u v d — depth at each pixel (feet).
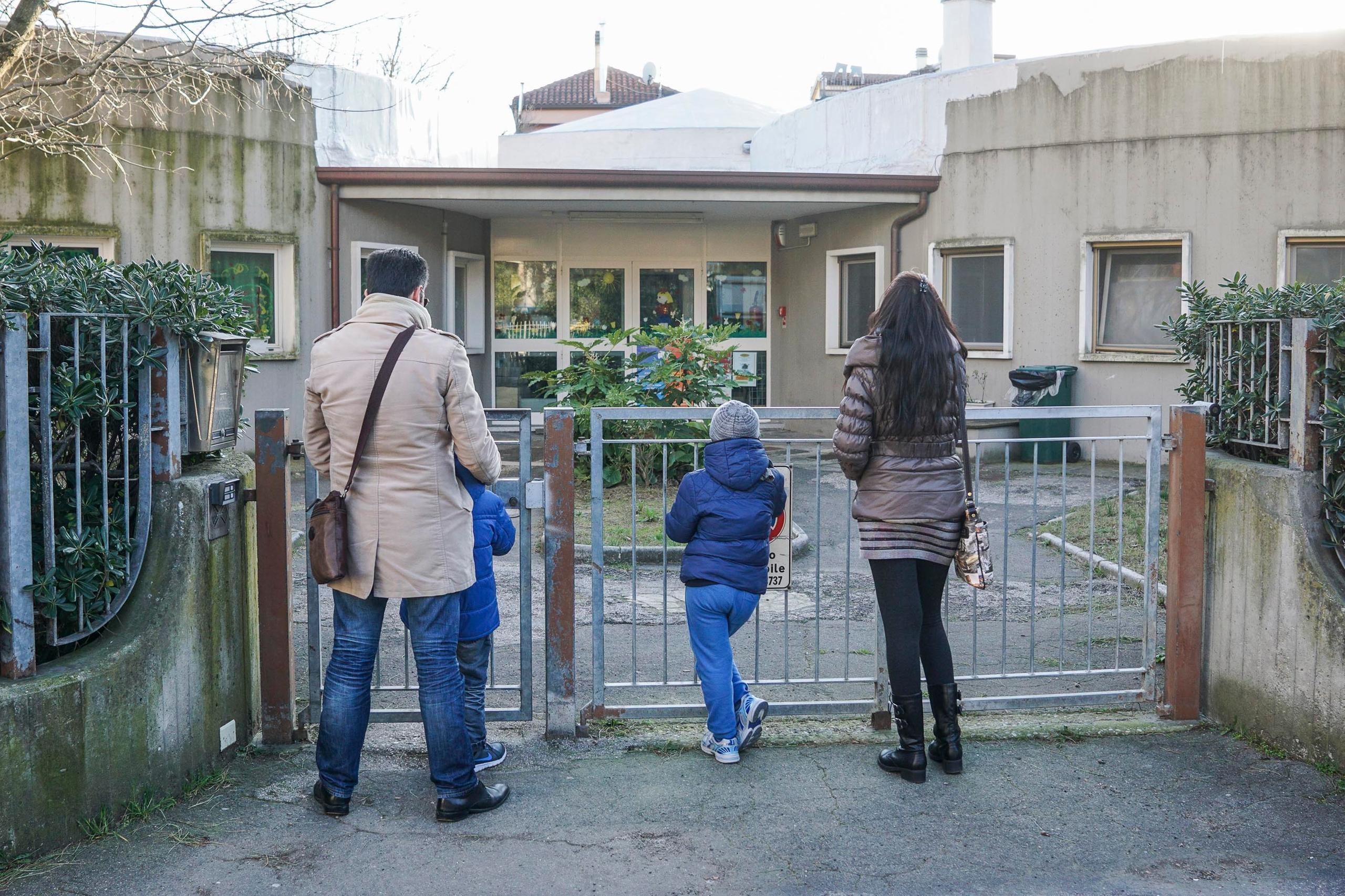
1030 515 31.27
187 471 14.15
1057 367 41.96
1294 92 37.86
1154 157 40.29
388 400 12.22
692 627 14.48
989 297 44.88
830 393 50.78
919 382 13.25
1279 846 12.17
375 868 11.69
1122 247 41.55
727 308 55.31
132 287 12.91
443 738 12.71
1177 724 15.76
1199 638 15.89
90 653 12.30
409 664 18.69
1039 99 42.39
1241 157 38.81
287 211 41.73
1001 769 14.28
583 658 19.30
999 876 11.56
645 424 34.40
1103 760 14.55
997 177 43.62
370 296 12.83
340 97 43.14
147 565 13.16
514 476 37.29
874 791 13.61
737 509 14.28
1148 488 16.24
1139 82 40.37
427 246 47.88
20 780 11.25
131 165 38.27
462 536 12.64
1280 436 15.02
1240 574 15.30
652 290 55.11
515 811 13.10
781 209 48.93
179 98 38.78
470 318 53.36
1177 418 15.72
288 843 12.20
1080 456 42.50
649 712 15.84
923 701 14.10
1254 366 15.69
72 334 12.34
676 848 12.17
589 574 25.50
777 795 13.53
